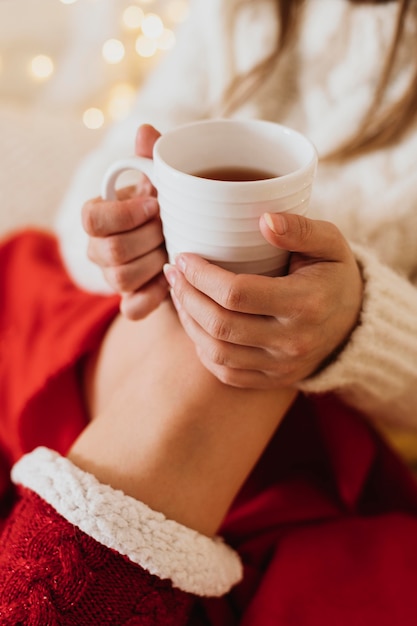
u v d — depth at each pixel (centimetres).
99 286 74
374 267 54
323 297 48
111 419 54
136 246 53
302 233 45
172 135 49
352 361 54
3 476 73
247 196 44
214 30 75
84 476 51
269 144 51
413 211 67
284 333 48
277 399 55
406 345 57
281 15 72
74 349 64
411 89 67
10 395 71
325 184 70
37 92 151
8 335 78
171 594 51
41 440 66
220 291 46
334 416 68
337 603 59
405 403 66
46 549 49
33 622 48
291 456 70
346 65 70
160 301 56
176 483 52
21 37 149
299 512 67
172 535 50
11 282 84
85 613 49
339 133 69
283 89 75
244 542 66
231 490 54
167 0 145
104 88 149
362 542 64
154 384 54
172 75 80
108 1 144
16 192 96
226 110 76
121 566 49
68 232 79
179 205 45
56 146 102
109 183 52
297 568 62
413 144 67
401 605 59
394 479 73
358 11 69
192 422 53
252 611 59
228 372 51
